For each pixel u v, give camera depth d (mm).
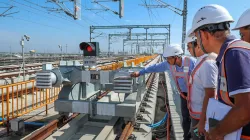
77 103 4664
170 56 3684
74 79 4703
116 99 6062
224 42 1432
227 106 1338
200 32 1602
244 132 1306
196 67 2648
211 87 2207
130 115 4477
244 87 1135
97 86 5922
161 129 5238
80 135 4574
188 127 3936
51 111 6723
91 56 4664
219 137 1325
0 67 19875
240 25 1972
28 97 8586
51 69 4367
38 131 4125
